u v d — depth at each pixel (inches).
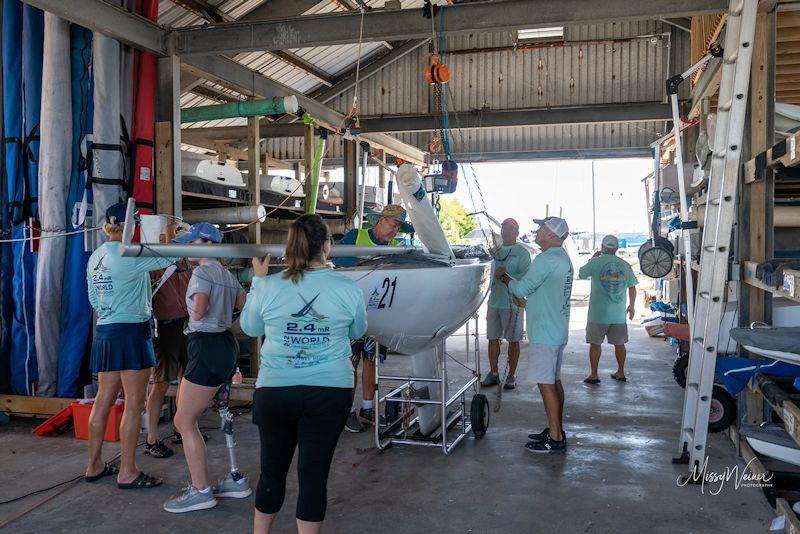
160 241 162.7
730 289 189.0
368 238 193.6
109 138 213.6
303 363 99.6
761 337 131.3
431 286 152.2
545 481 154.4
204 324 136.3
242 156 384.5
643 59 514.6
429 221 166.2
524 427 202.4
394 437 190.5
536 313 172.1
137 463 169.8
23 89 214.8
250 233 264.5
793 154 131.9
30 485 154.4
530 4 220.4
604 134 562.6
